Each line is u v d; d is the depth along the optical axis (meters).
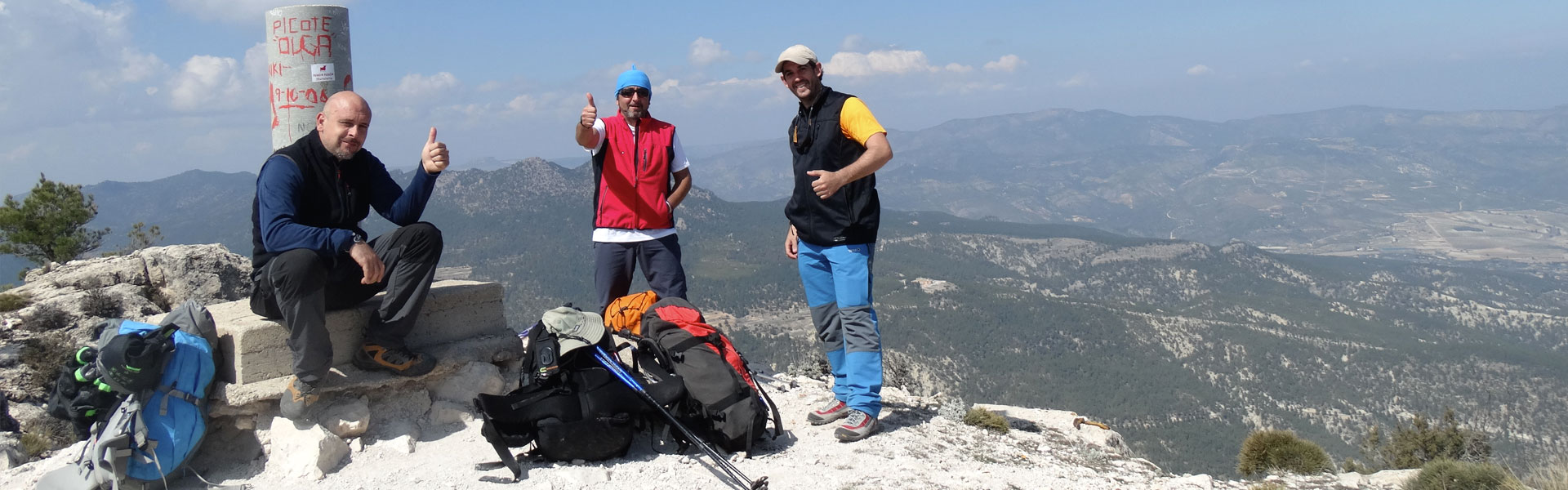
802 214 5.22
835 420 5.54
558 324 4.59
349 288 4.64
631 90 5.73
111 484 3.87
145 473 3.99
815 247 5.27
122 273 10.02
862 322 5.18
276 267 4.11
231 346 4.40
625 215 5.83
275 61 6.32
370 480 4.17
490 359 5.36
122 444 3.86
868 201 5.07
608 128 5.82
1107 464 5.42
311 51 6.29
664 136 5.91
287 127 6.33
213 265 10.37
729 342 5.11
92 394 4.07
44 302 9.16
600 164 5.84
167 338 4.05
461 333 5.41
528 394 4.30
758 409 4.73
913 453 5.02
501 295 5.66
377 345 4.67
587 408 4.32
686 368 4.74
